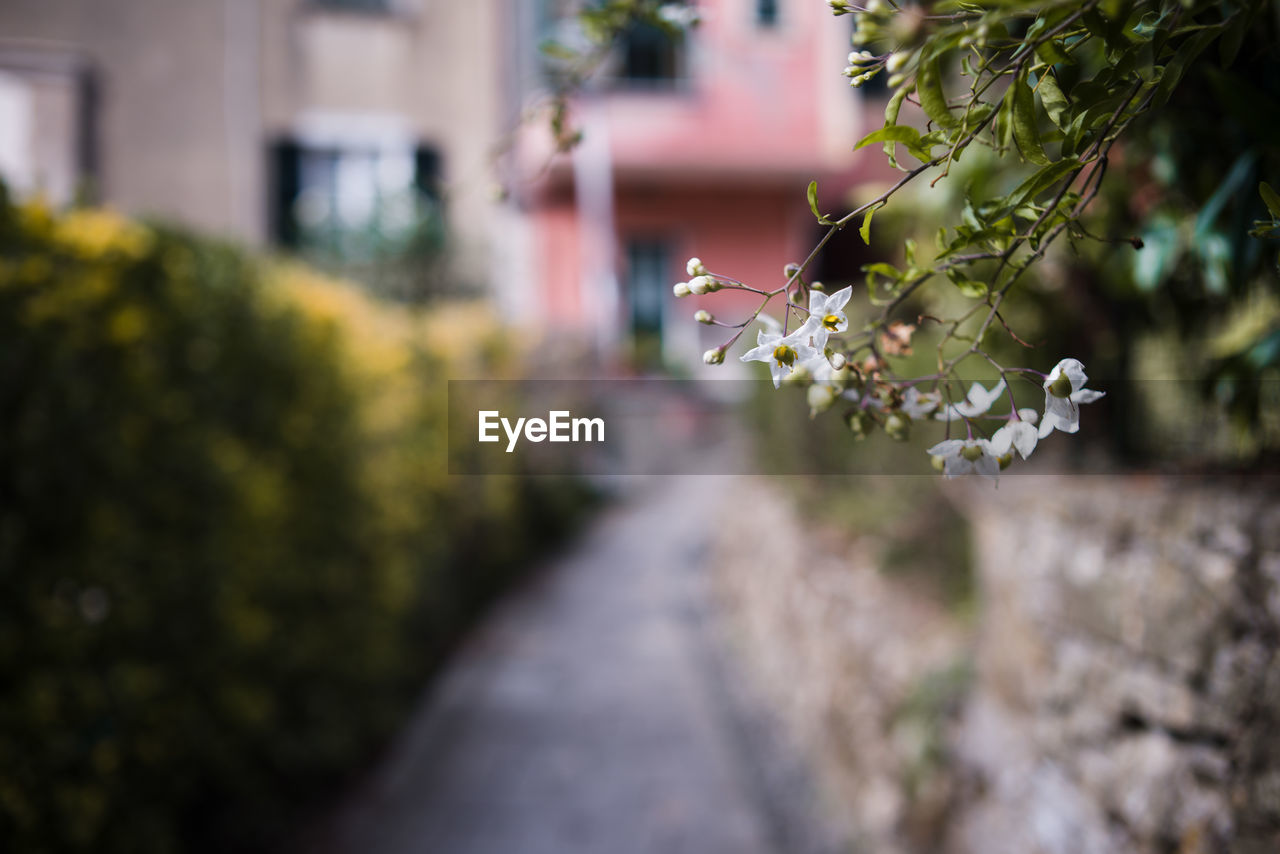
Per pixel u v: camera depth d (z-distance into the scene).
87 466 2.14
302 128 9.56
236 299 2.92
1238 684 1.48
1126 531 1.79
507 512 6.99
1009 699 2.23
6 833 1.90
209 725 2.69
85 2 8.92
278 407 3.22
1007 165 1.67
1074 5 0.64
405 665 4.46
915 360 2.29
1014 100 0.67
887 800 2.82
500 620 5.92
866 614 3.35
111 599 2.21
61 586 2.08
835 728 3.42
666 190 11.29
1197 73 1.32
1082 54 1.18
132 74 9.07
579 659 5.07
